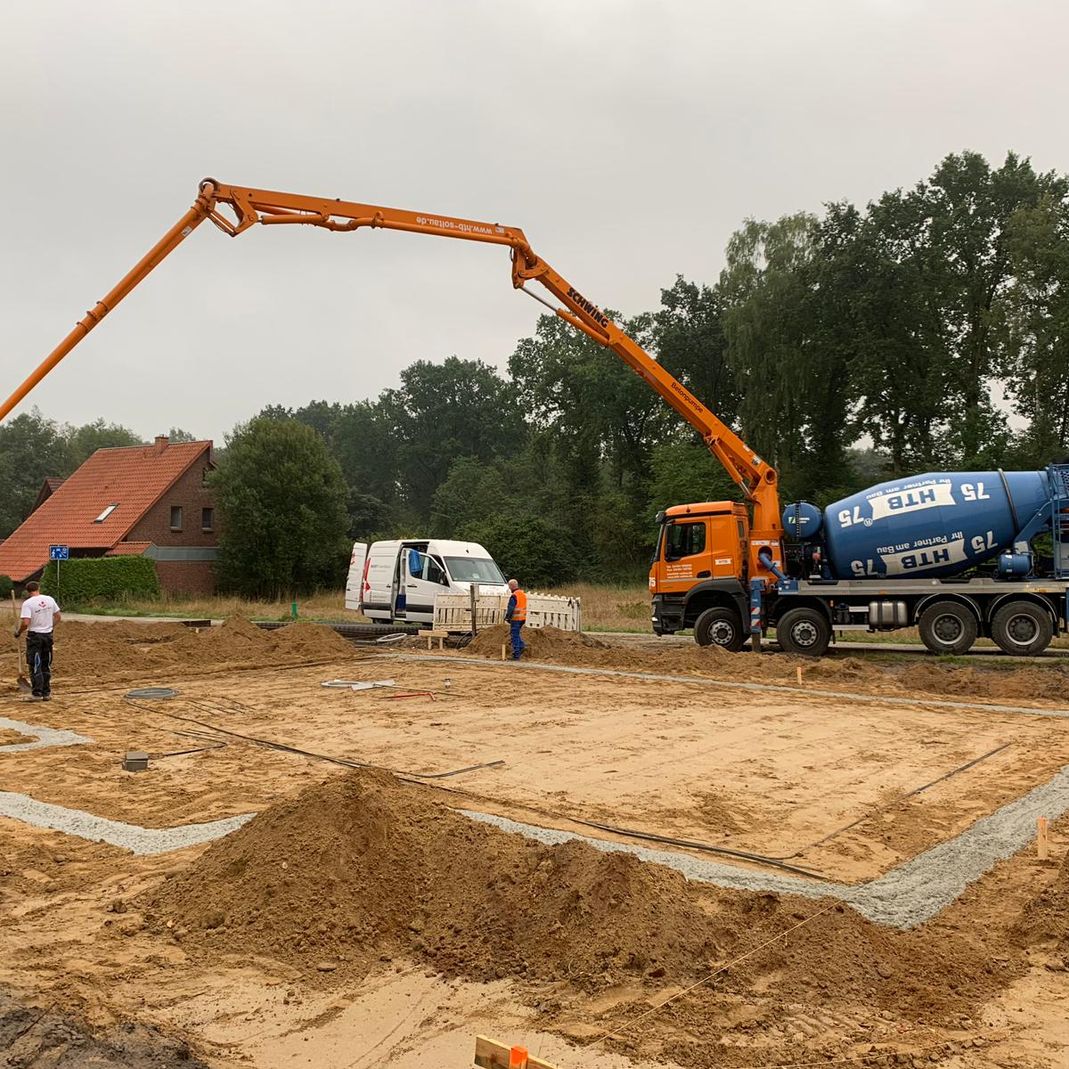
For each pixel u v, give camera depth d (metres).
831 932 4.93
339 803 5.84
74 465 81.50
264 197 16.88
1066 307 38.38
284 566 46.94
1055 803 7.84
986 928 5.27
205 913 5.35
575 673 16.89
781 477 46.38
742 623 19.77
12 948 5.07
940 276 42.59
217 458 49.59
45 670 13.93
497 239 18.94
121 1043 4.07
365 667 18.08
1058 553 17.98
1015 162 43.19
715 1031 4.15
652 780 8.66
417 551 23.88
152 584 41.47
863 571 19.06
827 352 45.03
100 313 16.20
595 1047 4.02
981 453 39.50
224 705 13.47
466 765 9.30
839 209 45.19
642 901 5.00
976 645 21.81
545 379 61.16
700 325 54.91
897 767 9.26
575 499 60.28
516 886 5.32
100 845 6.82
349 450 91.81
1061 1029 4.15
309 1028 4.23
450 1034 4.16
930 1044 4.03
